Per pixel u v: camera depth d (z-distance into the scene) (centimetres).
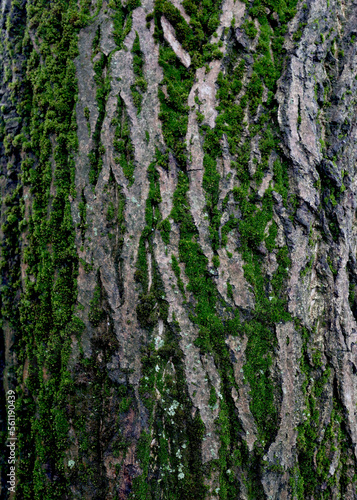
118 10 175
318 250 198
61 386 168
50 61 184
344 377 193
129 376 162
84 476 163
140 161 168
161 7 172
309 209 184
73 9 183
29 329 186
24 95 197
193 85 176
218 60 177
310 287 194
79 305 169
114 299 164
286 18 187
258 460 170
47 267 179
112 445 160
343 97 196
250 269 175
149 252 167
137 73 171
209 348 167
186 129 172
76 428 165
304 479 187
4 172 202
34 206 186
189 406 164
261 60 182
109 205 169
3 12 202
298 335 182
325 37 192
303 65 184
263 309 176
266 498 168
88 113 174
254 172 178
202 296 169
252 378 172
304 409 183
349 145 201
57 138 179
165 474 165
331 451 188
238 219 175
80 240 172
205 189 172
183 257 168
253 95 181
